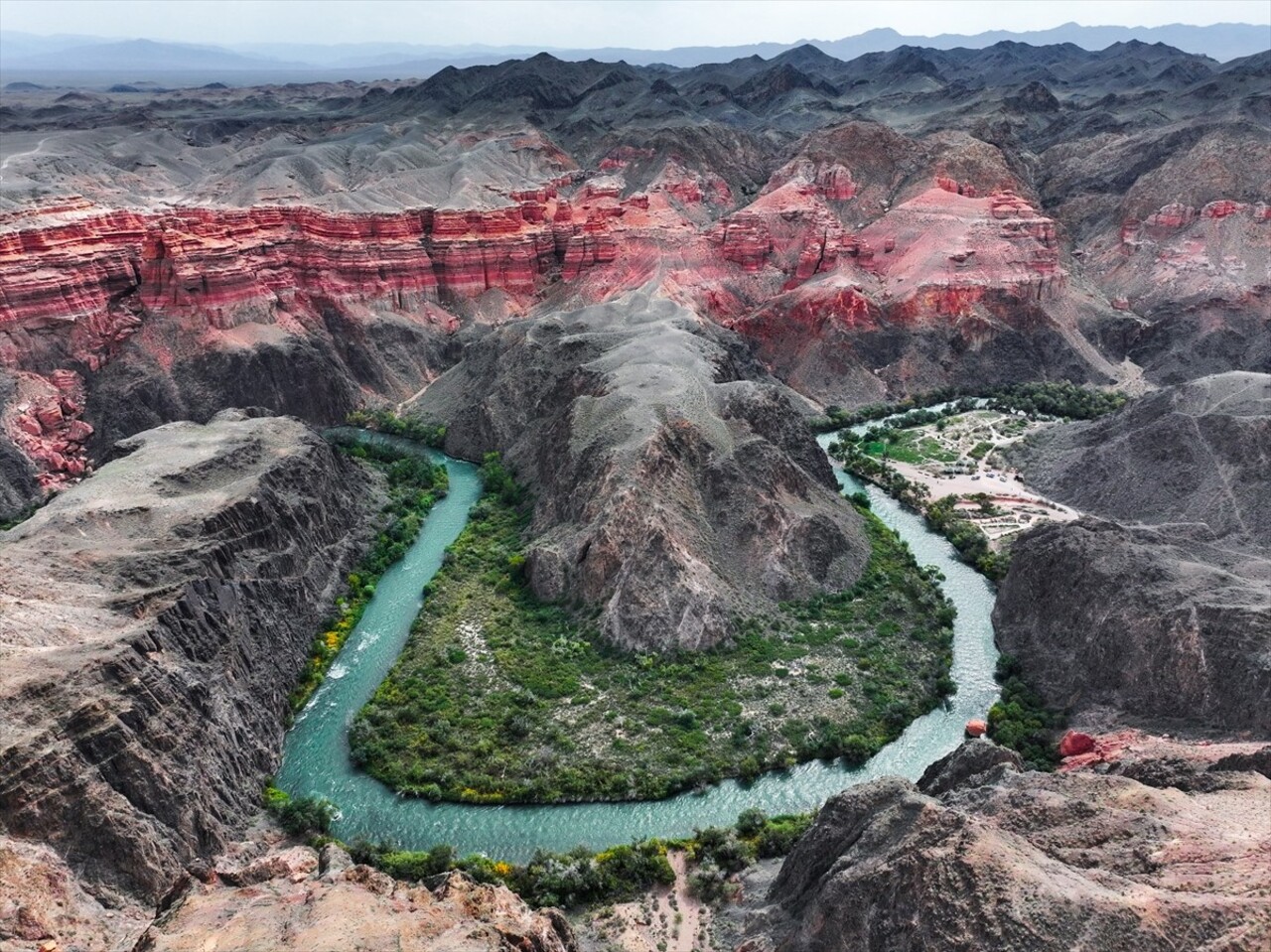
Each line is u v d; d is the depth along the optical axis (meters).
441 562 126.81
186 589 90.50
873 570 119.38
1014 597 109.56
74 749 69.69
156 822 71.25
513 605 113.06
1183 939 47.50
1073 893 50.56
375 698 97.44
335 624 110.50
